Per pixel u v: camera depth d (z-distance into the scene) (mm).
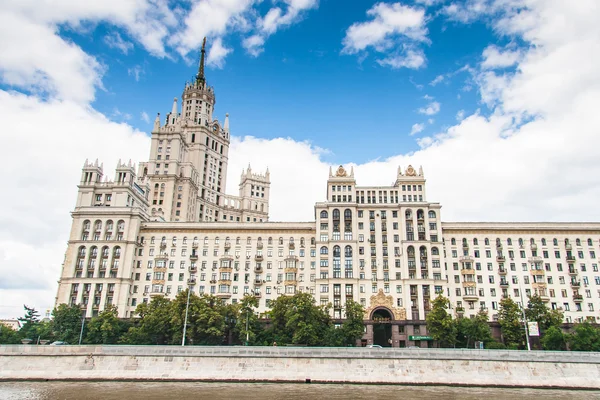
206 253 128875
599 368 70250
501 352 72125
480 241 127312
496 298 121812
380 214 130750
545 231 127188
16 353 74062
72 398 57344
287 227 131250
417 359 72500
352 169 138250
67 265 125625
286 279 125312
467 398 59719
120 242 126875
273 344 98000
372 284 122875
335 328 103188
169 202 169875
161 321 97188
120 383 69875
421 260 124188
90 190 134500
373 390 65500
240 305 105750
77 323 109125
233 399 56969
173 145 178250
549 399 59531
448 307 110875
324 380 71438
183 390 63688
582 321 118312
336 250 126500
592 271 123500
